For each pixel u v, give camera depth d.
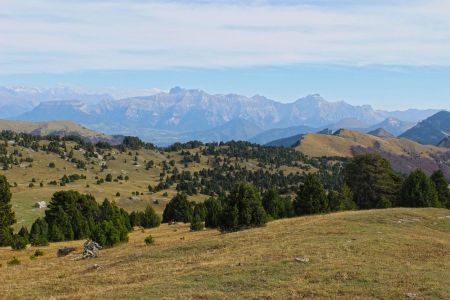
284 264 33.81
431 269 31.56
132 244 66.06
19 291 32.78
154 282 31.39
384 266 32.22
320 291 26.20
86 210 119.88
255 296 25.70
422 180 92.56
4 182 85.00
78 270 42.81
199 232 83.31
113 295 27.81
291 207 95.31
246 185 73.56
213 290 27.66
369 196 110.38
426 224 63.16
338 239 45.25
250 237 53.12
